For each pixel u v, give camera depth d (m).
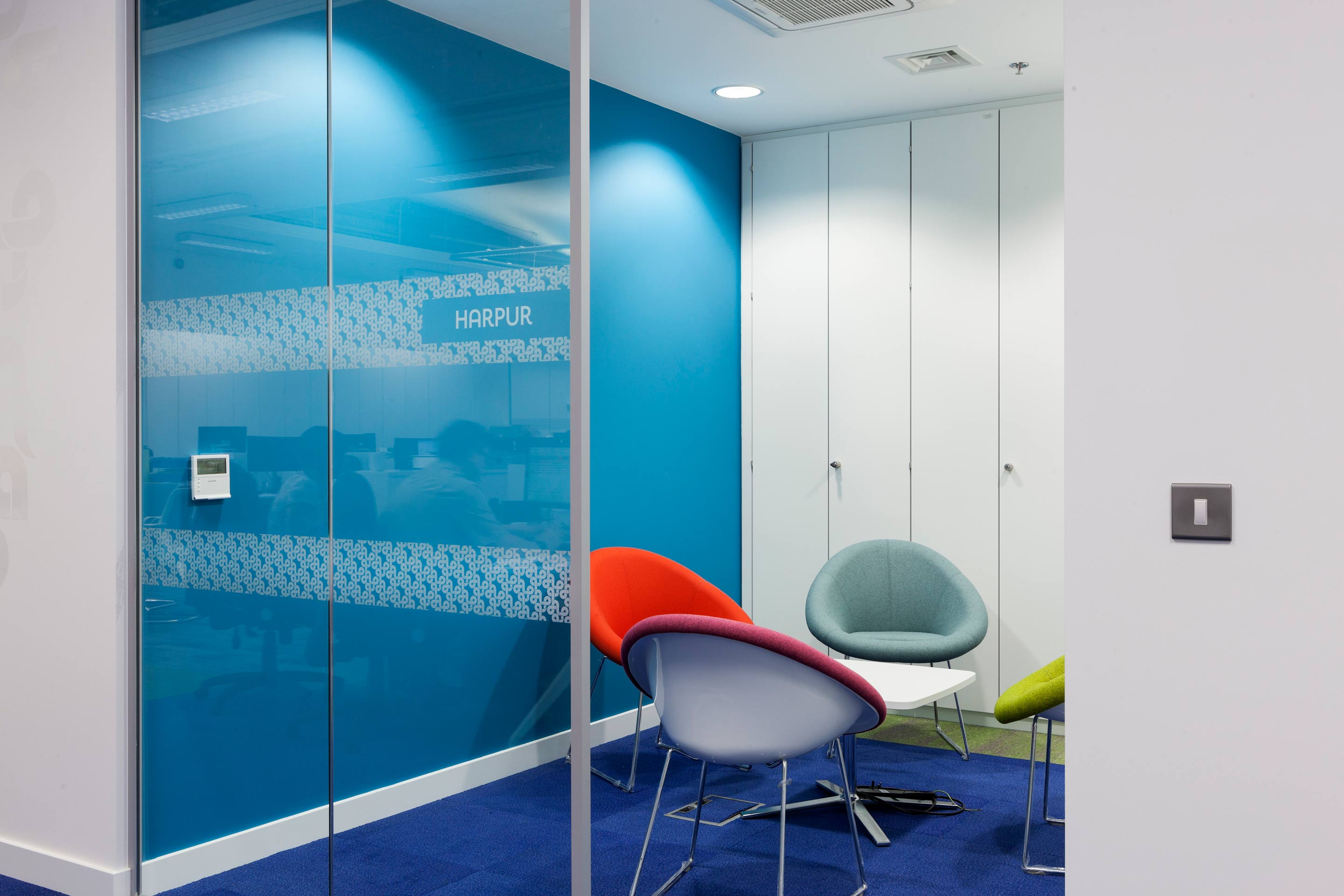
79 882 2.88
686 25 3.89
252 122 2.72
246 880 2.70
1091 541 1.76
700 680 2.69
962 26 3.90
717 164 5.29
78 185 2.92
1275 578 1.63
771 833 3.49
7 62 3.06
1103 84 1.74
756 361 5.45
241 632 2.73
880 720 2.76
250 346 2.73
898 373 5.09
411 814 2.50
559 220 2.32
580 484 2.29
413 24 2.51
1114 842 1.75
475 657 2.42
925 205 5.02
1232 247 1.66
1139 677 1.73
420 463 2.51
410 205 2.52
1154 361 1.71
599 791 3.93
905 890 3.02
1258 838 1.65
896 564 4.82
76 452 2.93
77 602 2.92
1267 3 1.63
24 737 3.02
